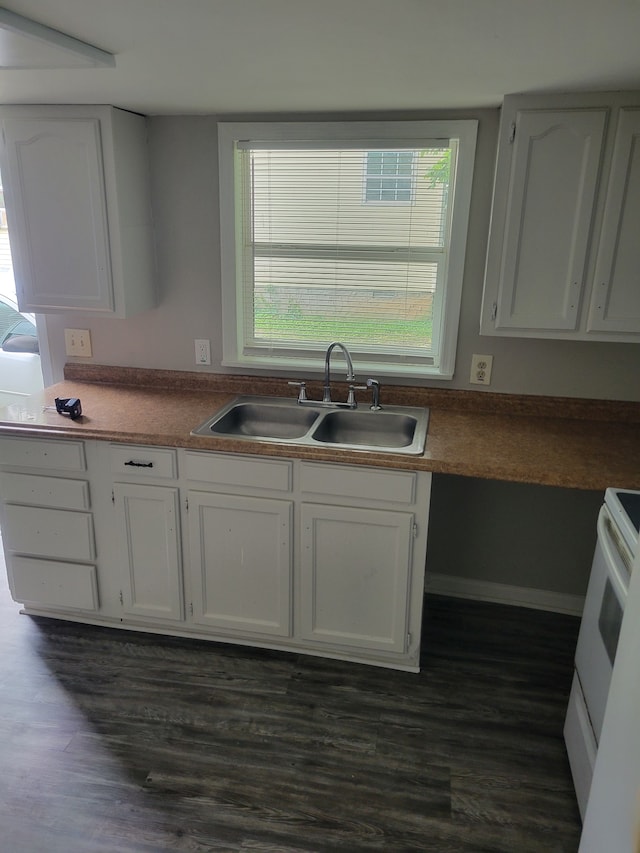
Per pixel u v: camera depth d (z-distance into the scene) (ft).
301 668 7.97
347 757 6.67
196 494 7.68
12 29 4.42
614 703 4.22
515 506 9.02
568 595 9.21
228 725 7.06
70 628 8.69
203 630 8.44
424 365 8.95
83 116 7.86
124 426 7.84
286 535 7.59
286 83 6.52
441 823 5.97
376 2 4.10
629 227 7.01
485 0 4.04
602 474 6.68
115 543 8.19
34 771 6.42
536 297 7.48
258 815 5.99
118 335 9.59
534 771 6.55
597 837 4.31
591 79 6.19
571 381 8.45
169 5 4.19
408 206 8.36
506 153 7.07
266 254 8.91
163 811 6.01
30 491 8.14
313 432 7.84
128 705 7.32
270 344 9.30
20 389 11.80
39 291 8.70
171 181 8.79
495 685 7.76
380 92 6.88
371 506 7.28
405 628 7.70
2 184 8.30
